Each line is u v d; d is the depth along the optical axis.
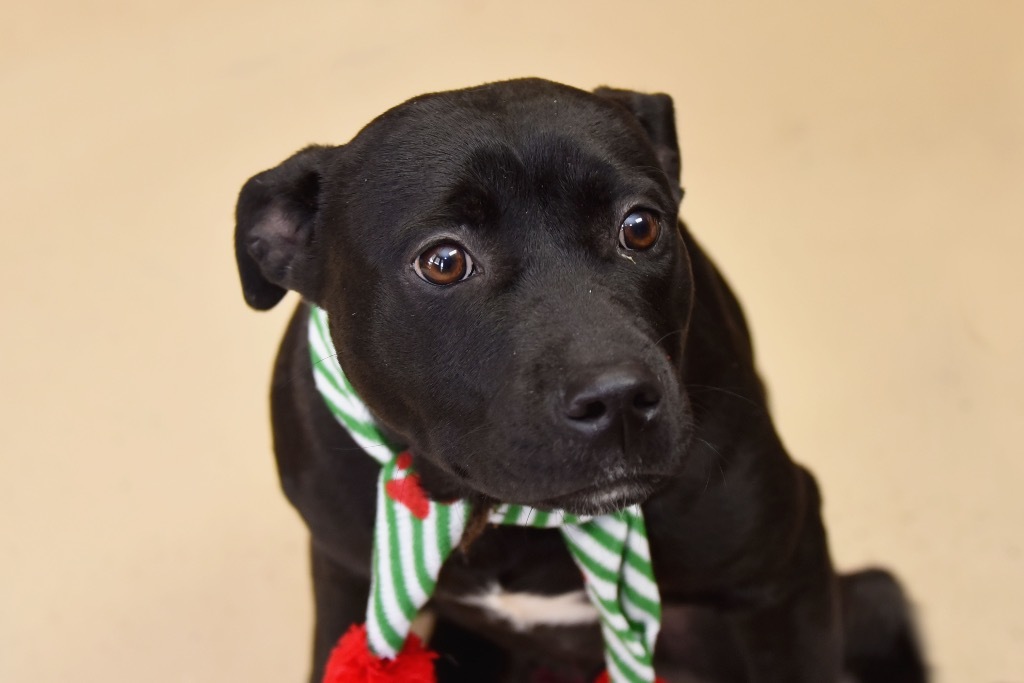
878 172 1.20
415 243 0.64
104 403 1.13
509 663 0.89
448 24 1.43
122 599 1.00
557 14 1.42
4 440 1.12
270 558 1.01
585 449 0.60
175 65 1.49
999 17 1.34
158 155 1.37
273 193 0.71
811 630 0.76
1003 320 1.06
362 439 0.70
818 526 0.77
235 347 1.15
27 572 1.02
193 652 0.96
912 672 0.89
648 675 0.72
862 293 1.10
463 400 0.64
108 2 1.62
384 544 0.71
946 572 0.93
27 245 1.30
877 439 1.00
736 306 0.82
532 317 0.62
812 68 1.32
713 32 1.37
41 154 1.41
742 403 0.73
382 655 0.72
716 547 0.72
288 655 0.95
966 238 1.12
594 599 0.71
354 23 1.47
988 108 1.24
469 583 0.74
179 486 1.06
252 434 1.08
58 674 0.96
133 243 1.27
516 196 0.64
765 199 1.19
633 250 0.66
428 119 0.66
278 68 1.43
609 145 0.65
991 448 0.98
